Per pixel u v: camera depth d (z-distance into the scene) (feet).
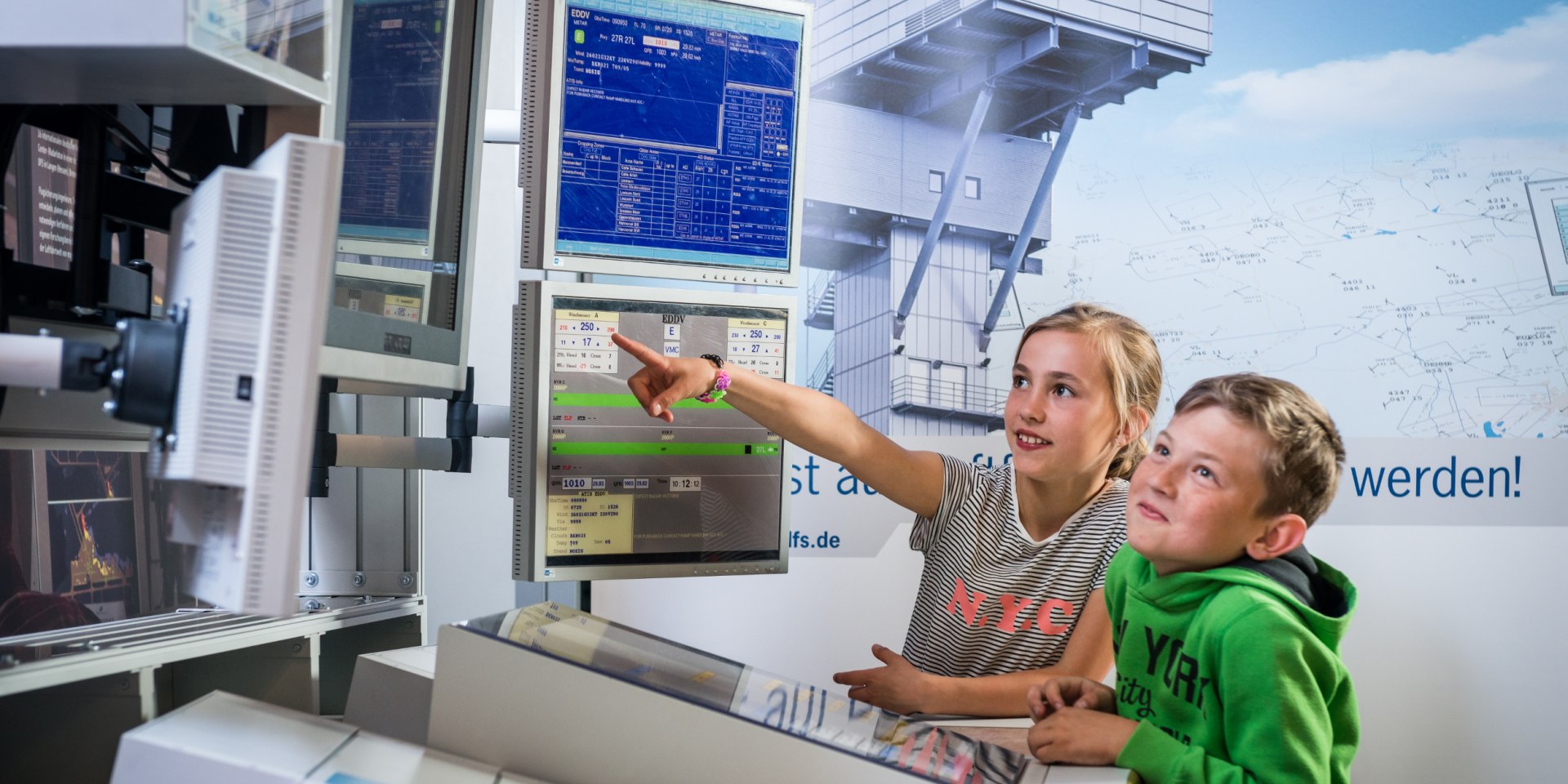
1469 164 8.54
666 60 4.37
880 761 2.53
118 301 3.10
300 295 1.86
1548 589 8.41
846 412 4.50
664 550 4.50
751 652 8.38
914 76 8.94
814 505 8.50
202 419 1.87
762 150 4.59
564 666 2.63
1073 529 4.34
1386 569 8.40
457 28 4.06
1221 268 8.66
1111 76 8.79
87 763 2.92
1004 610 4.40
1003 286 8.93
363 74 3.23
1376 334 8.54
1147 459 3.19
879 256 9.00
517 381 4.31
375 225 3.44
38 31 2.06
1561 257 8.49
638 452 4.44
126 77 2.33
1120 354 4.21
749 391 4.26
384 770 2.31
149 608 4.33
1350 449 8.45
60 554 4.18
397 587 4.32
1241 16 8.67
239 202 1.86
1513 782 8.30
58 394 3.15
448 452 4.28
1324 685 2.84
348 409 4.60
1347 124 8.61
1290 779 2.67
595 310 4.35
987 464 8.91
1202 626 2.93
